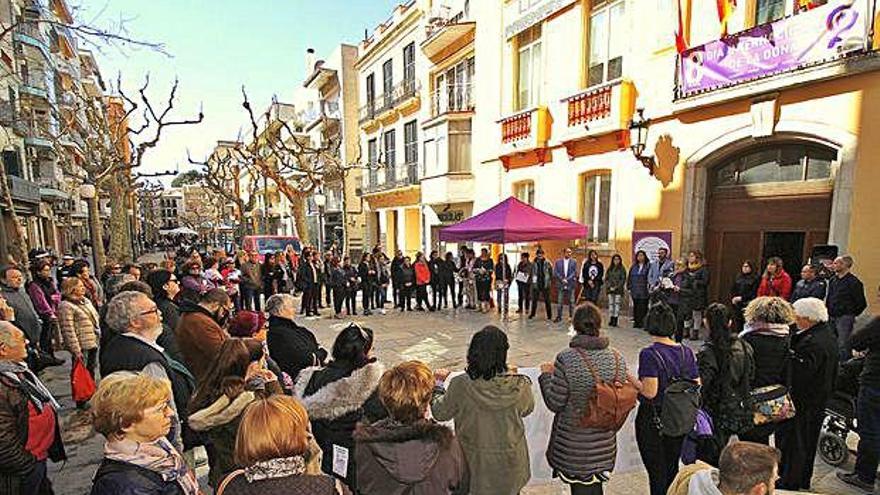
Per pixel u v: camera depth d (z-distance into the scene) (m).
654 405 2.83
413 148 20.45
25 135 20.50
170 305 4.17
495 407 2.34
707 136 8.14
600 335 2.70
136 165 13.29
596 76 10.70
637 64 9.44
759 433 3.01
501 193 13.98
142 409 1.66
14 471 2.25
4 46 18.25
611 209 10.27
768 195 7.59
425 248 19.48
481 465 2.34
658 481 2.90
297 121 36.12
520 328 9.20
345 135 26.77
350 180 26.73
